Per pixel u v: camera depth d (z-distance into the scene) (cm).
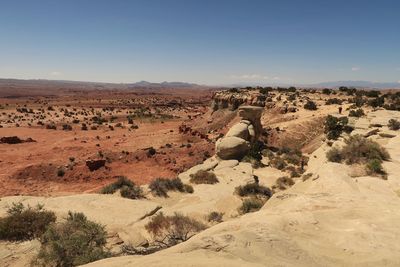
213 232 681
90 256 931
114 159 4891
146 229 1255
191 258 519
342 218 802
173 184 2175
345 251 627
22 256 968
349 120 3772
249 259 539
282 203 991
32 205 1366
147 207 1475
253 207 1705
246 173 2788
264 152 4119
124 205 1485
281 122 6178
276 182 2642
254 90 9569
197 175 2575
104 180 4134
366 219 795
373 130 2814
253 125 4409
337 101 6831
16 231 1061
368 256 605
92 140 6362
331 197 962
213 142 5888
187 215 1572
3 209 1301
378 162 1577
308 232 705
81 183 4044
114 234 1177
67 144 5931
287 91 9281
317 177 1355
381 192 1198
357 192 1114
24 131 7325
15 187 3766
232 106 7756
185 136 6544
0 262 934
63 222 1157
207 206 1805
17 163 4616
